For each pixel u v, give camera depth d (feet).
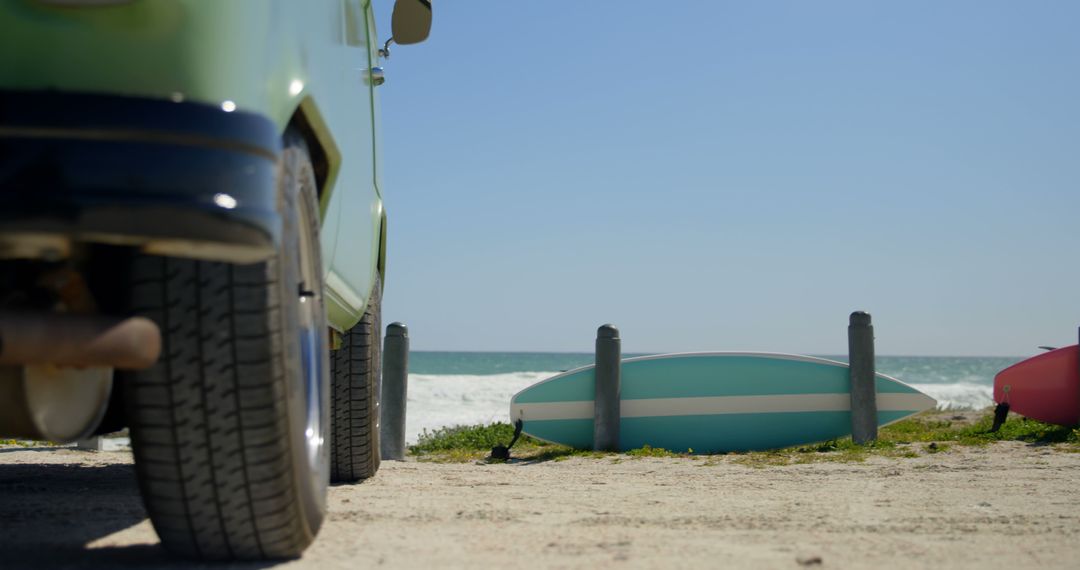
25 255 6.59
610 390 28.22
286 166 8.33
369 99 14.97
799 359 28.99
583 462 24.27
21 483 15.31
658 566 8.93
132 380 7.58
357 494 14.70
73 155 6.36
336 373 16.89
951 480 17.53
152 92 6.75
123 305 7.75
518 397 28.89
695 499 14.48
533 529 11.08
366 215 14.60
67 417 7.63
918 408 28.81
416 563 8.85
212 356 7.54
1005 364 353.10
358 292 14.62
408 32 16.06
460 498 14.34
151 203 6.39
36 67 6.63
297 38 8.85
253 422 7.65
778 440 28.76
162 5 6.82
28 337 6.24
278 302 7.74
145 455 7.71
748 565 9.05
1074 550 10.10
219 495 7.89
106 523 11.20
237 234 6.66
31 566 8.50
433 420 68.18
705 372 28.94
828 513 12.80
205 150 6.64
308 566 8.57
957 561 9.45
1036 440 26.78
